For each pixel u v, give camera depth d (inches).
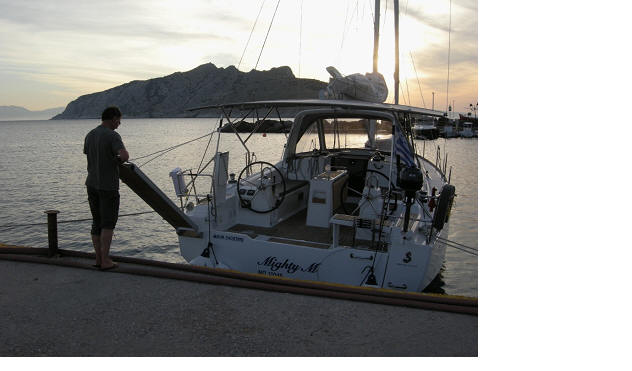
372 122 321.7
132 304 111.0
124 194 699.4
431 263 190.7
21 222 535.8
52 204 644.1
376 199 211.8
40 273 130.8
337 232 195.5
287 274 199.2
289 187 267.4
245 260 206.2
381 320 104.3
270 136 2311.8
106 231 131.0
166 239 455.8
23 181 872.9
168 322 101.7
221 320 103.2
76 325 99.3
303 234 223.8
